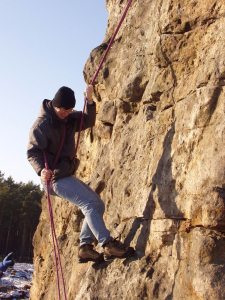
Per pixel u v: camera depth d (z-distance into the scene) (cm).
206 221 254
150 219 327
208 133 287
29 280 1516
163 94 366
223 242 250
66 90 326
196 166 288
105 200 446
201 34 329
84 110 363
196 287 240
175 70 358
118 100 482
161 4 398
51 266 577
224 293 227
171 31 361
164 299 271
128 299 294
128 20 570
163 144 344
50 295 513
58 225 687
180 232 286
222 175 257
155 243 308
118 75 538
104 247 318
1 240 5531
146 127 387
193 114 306
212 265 241
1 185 6109
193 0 338
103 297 313
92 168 596
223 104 281
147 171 357
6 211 5062
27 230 5312
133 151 410
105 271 337
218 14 314
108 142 520
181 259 274
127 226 352
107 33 660
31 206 4997
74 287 418
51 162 335
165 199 311
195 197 277
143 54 470
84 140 646
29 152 320
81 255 343
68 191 330
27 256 5219
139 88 448
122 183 403
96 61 601
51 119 327
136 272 305
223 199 251
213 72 294
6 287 1134
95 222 321
